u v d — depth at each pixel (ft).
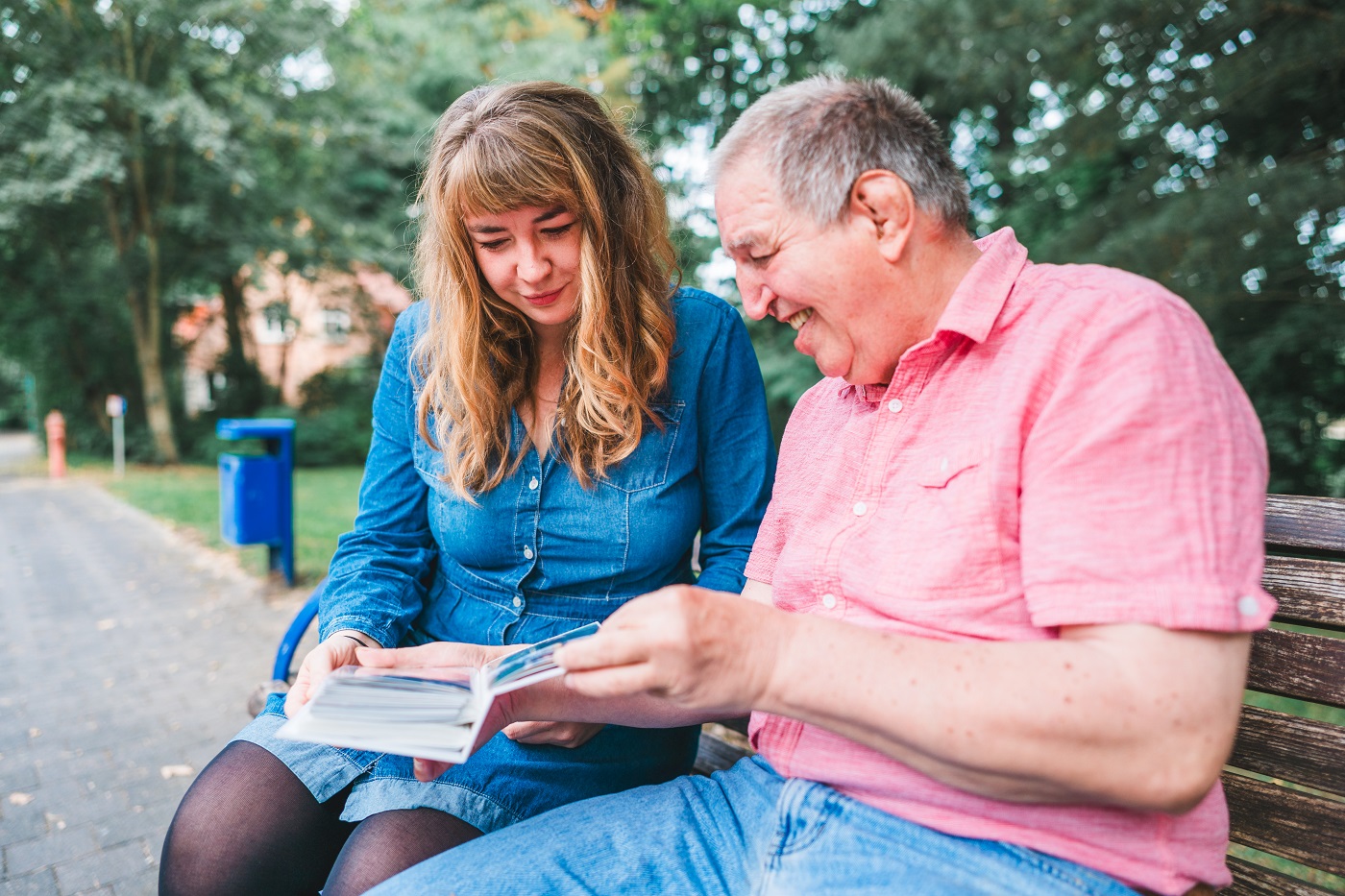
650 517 4.75
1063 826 2.90
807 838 3.27
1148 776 2.53
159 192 50.65
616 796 3.98
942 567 3.08
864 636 2.81
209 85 46.03
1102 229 18.12
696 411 4.98
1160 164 18.15
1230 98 16.02
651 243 4.97
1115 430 2.67
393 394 5.31
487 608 4.89
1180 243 14.99
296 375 88.94
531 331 4.89
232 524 18.38
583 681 2.85
